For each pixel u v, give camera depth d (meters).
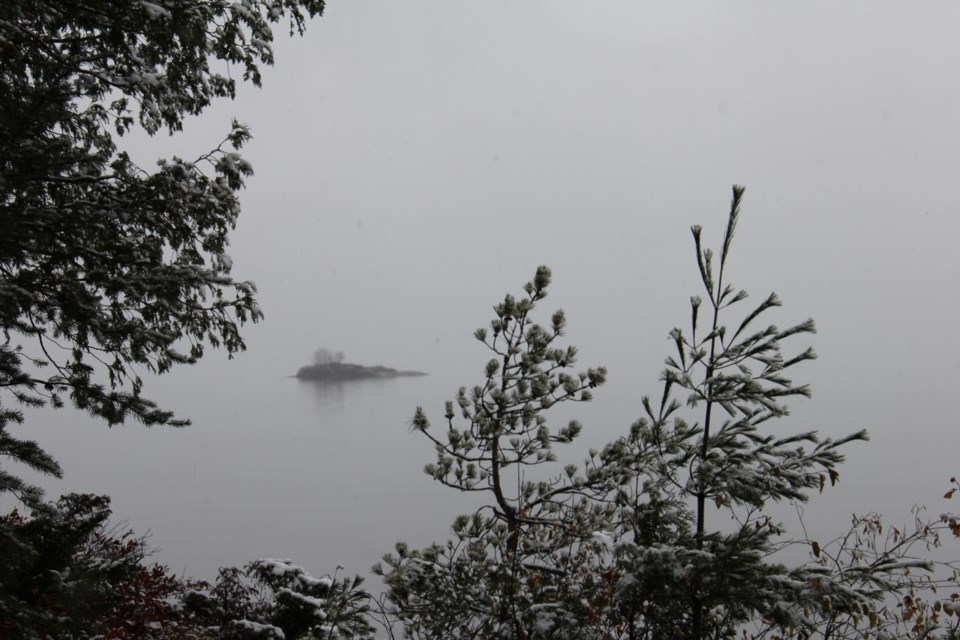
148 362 6.51
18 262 5.60
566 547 5.55
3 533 3.98
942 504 20.64
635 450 4.71
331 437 134.50
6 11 5.40
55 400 6.01
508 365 7.86
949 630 4.02
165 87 6.43
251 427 160.38
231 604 5.60
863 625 4.11
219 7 6.44
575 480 6.72
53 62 6.12
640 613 4.05
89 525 4.64
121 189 6.15
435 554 5.64
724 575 3.58
